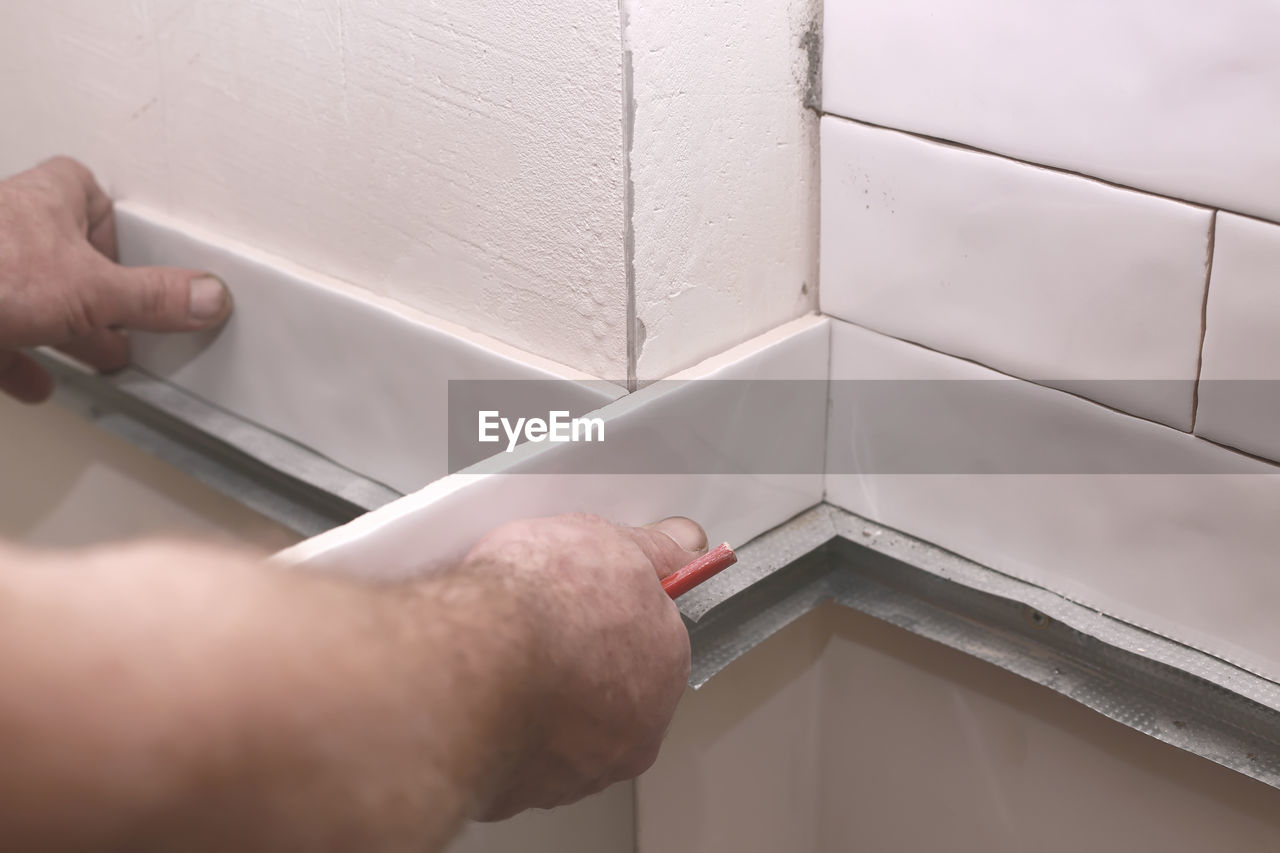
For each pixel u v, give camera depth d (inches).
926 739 30.9
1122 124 22.2
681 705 28.2
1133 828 27.5
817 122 27.2
